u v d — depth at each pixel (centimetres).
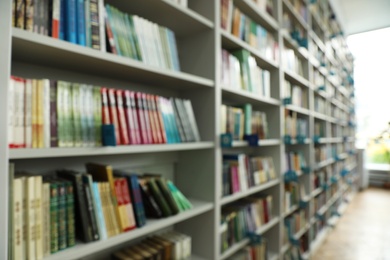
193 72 150
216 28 143
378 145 610
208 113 144
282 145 219
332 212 387
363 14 510
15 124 71
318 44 330
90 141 89
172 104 123
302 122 276
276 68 221
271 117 222
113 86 127
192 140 131
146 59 111
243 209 172
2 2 65
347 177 512
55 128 80
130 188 102
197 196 147
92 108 90
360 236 333
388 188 625
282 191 218
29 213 73
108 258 125
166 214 113
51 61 95
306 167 272
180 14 127
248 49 175
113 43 98
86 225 86
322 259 271
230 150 210
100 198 91
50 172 106
